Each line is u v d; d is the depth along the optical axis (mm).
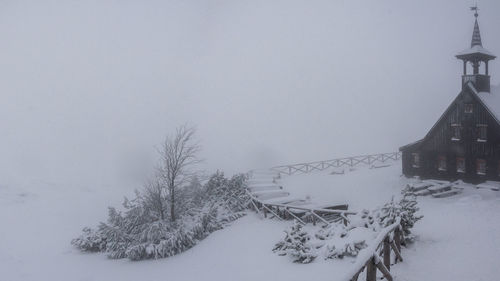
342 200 27703
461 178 30344
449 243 13922
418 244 13922
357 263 8219
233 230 21109
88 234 21906
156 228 19531
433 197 26578
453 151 30891
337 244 13219
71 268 18109
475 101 29344
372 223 14102
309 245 13969
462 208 21438
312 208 19906
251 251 16406
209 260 16578
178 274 15445
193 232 20234
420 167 33000
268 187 29156
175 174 21531
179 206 21938
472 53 29859
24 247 21984
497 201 22562
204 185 27250
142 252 19031
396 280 10500
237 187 27078
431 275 10836
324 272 11945
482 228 15930
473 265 11453
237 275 13641
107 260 19312
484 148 28859
